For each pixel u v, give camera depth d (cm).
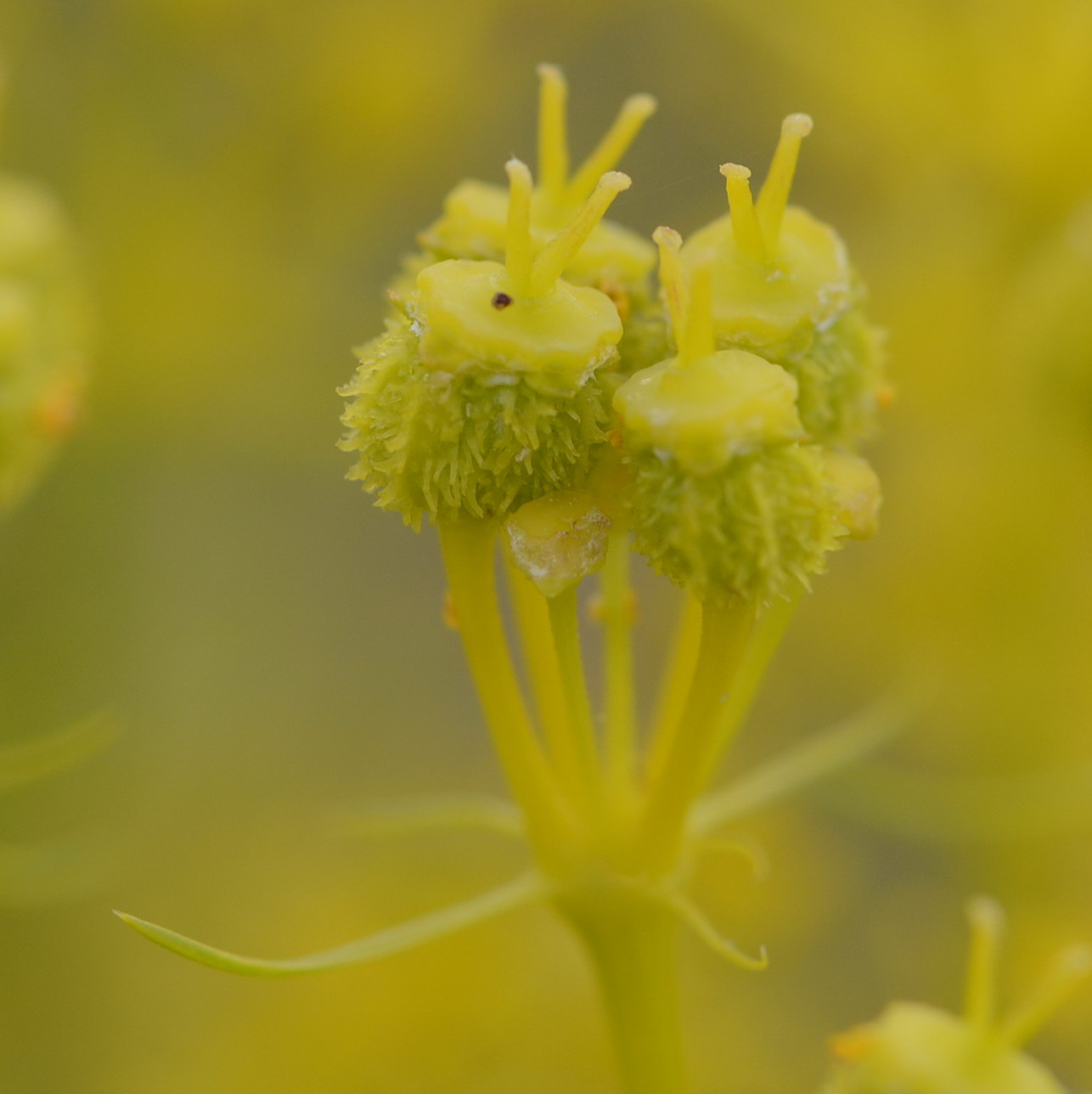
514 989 16
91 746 9
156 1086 16
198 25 15
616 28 16
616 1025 9
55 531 15
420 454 8
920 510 15
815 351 8
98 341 15
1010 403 14
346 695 20
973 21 13
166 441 16
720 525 8
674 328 8
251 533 19
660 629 18
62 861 12
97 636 16
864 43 13
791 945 17
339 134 15
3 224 10
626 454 8
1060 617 14
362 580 21
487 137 17
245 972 8
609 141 8
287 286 15
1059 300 11
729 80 15
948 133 13
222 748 18
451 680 21
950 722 15
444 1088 16
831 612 15
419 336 8
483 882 17
